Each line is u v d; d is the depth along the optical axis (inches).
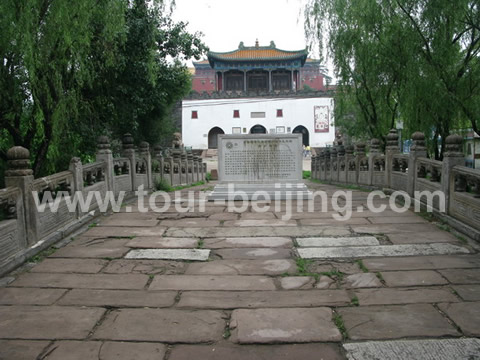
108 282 159.8
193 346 113.7
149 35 399.2
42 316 131.3
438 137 378.3
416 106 331.0
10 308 137.1
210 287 154.5
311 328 122.1
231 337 118.0
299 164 357.1
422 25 323.9
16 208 179.2
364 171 450.3
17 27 219.1
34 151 342.6
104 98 401.7
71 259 186.9
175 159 574.2
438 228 230.4
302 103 1927.9
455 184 228.2
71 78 286.0
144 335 119.5
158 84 488.7
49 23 237.3
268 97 1942.7
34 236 192.2
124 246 207.0
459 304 136.0
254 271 171.0
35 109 271.3
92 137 401.4
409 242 205.8
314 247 202.2
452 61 320.2
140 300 143.3
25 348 112.6
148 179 412.2
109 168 299.4
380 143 468.4
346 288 151.6
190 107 1947.6
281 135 357.7
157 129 666.8
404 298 141.5
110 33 281.9
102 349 112.2
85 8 249.3
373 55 394.0
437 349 109.7
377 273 165.3
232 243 211.5
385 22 367.9
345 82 462.3
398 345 112.0
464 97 319.0
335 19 435.5
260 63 2166.6
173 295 147.3
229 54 2185.0
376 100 453.4
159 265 179.3
